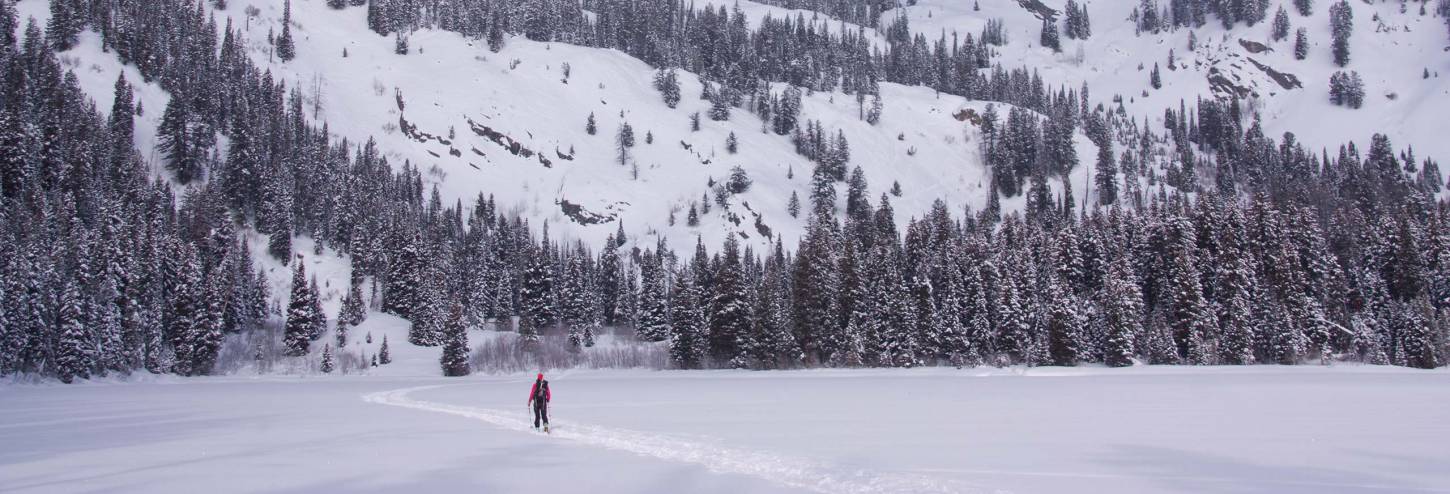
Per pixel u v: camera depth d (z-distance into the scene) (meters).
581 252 149.62
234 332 110.56
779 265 142.88
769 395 54.47
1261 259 102.31
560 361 105.38
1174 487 19.22
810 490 19.59
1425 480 20.14
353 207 143.38
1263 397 49.16
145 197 123.12
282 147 161.25
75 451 26.62
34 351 83.50
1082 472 21.45
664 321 116.50
